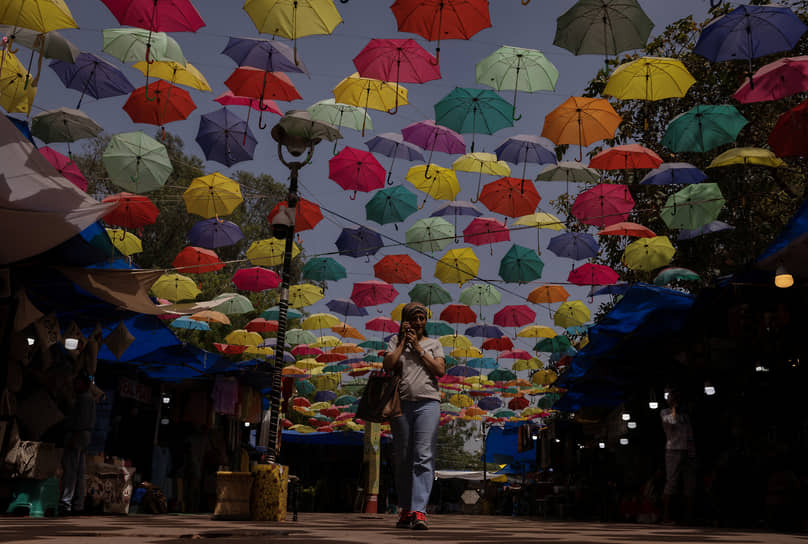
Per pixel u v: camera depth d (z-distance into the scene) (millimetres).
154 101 10227
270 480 6434
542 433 21578
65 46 8766
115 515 9898
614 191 11477
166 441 15477
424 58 8648
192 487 16281
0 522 5352
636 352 11516
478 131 10234
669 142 9664
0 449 7559
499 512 33438
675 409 10016
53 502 8141
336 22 7922
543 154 10727
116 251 12414
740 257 12297
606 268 13969
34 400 8508
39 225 6551
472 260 14750
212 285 24141
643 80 8477
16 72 8719
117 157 10719
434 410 5176
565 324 16734
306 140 7453
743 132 12422
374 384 5383
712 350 9281
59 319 9859
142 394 14281
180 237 27125
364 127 11008
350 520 8773
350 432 27547
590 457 16578
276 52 8672
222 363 14383
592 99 9219
